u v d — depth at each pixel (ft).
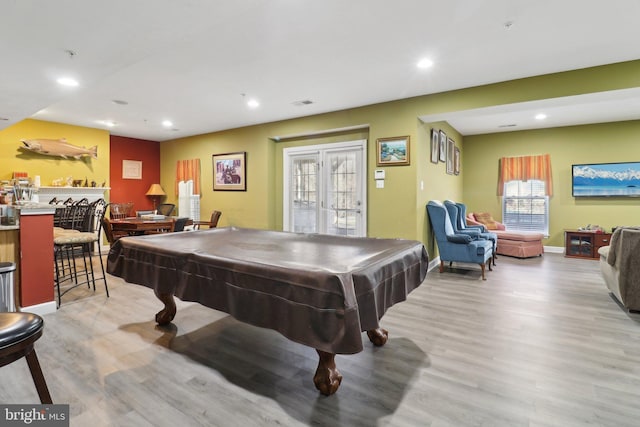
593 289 13.07
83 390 6.17
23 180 12.87
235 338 8.52
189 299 7.06
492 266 17.46
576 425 5.29
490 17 8.68
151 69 11.99
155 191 25.38
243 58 11.06
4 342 3.79
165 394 6.08
